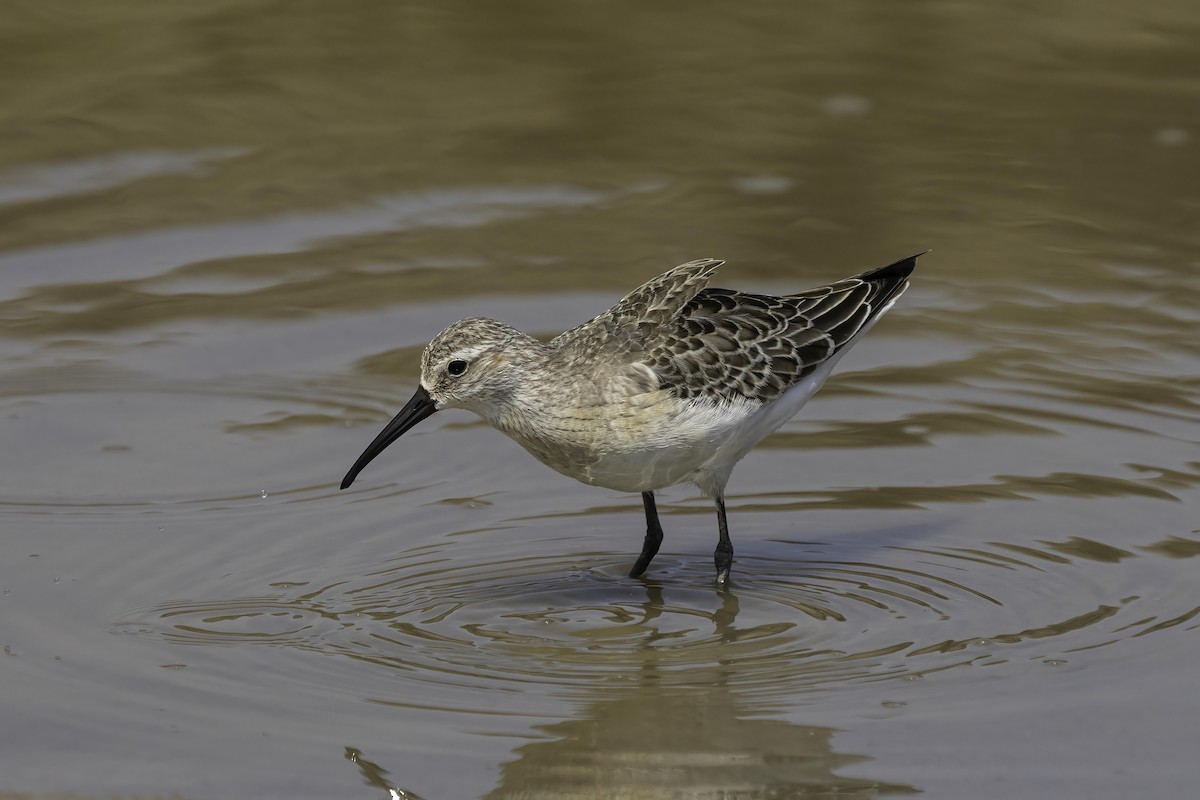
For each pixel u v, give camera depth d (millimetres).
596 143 19531
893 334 15781
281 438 13977
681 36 22156
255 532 12297
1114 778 8688
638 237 17469
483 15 22531
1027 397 14516
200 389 14820
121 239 17438
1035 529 12242
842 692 9789
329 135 19578
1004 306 16219
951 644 10445
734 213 17969
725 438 11500
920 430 14008
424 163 19062
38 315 15992
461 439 14133
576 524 12664
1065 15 22703
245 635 10633
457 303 16250
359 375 15094
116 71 20656
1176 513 12391
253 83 20547
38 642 10469
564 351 11492
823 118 20141
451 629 10781
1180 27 22344
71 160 18797
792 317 12062
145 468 13336
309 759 9016
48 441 13781
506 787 8734
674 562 12039
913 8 22953
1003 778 8719
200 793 8672
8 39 21203
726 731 9312
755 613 11078
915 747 9078
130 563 11719
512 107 20266
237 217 17906
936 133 19797
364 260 17125
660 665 10234
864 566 11789
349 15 22391
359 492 13062
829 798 8570
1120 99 20516
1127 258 17141
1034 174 18891
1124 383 14727
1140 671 9953
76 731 9312
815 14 22781
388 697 9773
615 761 9000
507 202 18297
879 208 18109
